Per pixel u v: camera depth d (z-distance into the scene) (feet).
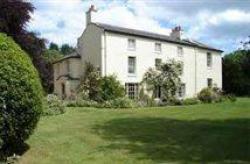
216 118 56.65
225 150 33.78
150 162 29.66
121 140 37.37
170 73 115.14
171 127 46.01
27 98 29.01
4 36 30.60
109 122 49.29
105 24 115.96
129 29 120.57
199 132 42.68
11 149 31.19
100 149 33.53
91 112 64.49
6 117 27.84
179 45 130.11
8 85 27.96
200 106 83.25
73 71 117.29
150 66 119.03
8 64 28.48
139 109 73.92
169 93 114.32
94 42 110.63
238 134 41.55
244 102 99.66
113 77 101.71
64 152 32.27
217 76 147.84
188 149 34.04
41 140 35.81
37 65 88.33
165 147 34.65
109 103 83.76
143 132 42.04
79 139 37.11
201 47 139.85
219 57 149.38
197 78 137.39
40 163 29.07
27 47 85.35
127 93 111.65
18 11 84.17
